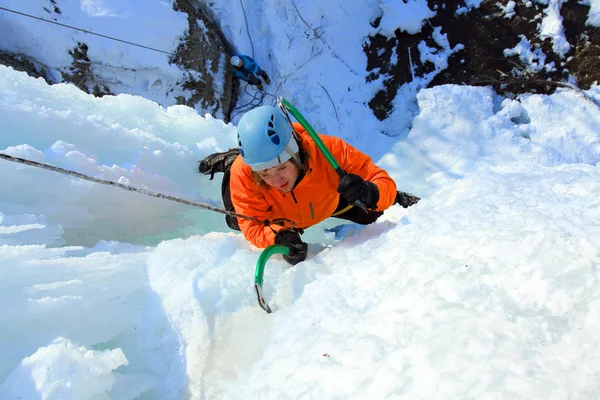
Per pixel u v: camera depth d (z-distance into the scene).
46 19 4.24
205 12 5.39
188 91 4.89
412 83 5.15
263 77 5.27
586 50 4.75
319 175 2.36
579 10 4.79
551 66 4.83
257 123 1.99
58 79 4.30
